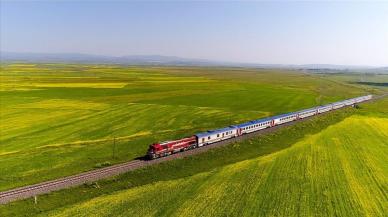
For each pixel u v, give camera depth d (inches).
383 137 3472.0
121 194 1969.7
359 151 2906.0
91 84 7258.9
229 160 2669.8
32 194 1936.5
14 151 2810.0
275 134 3535.9
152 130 3668.8
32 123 3786.9
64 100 5265.8
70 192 1987.0
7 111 4362.7
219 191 1993.1
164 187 2074.3
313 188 2046.0
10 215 1704.0
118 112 4534.9
